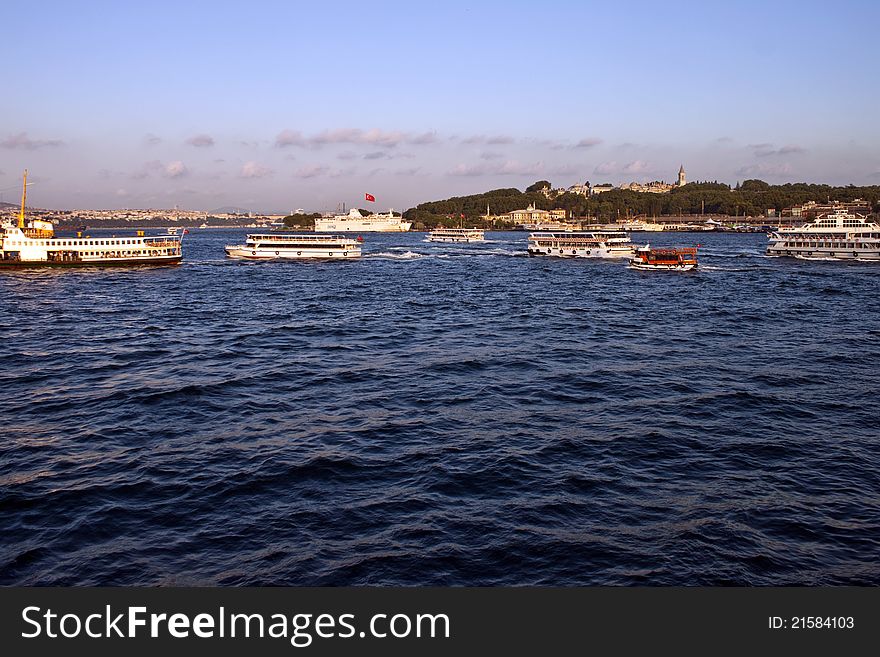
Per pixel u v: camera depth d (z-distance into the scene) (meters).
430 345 67.06
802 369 56.31
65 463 34.12
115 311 91.38
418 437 38.41
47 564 24.88
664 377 53.22
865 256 177.00
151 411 43.22
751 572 24.47
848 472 33.53
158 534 26.98
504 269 173.00
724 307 97.81
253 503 29.67
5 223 164.38
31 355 61.06
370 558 25.25
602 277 149.75
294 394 47.69
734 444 37.47
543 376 53.47
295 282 137.00
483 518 28.33
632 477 32.78
